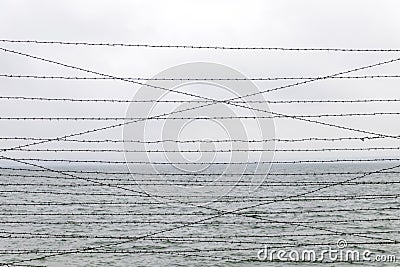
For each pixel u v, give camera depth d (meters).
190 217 38.03
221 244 26.11
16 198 53.62
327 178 75.31
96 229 35.03
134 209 42.38
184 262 23.36
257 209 41.78
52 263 23.81
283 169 123.81
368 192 64.12
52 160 9.12
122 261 24.19
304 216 37.03
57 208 48.03
